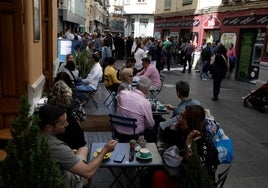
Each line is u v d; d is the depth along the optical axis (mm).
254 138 6344
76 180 2672
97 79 7688
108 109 7754
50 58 7602
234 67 14859
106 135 5793
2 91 4477
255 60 13539
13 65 4453
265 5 12508
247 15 13875
